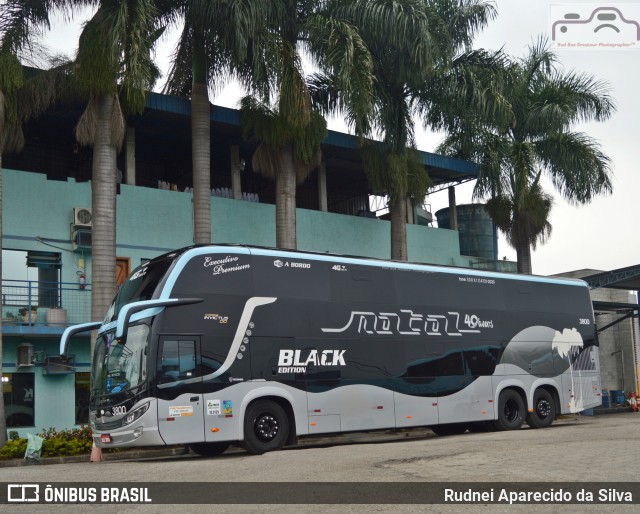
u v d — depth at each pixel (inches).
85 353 905.5
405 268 747.4
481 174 1178.0
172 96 948.6
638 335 1491.1
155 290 585.9
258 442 609.9
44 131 1016.2
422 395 725.3
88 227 912.3
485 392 784.3
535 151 1171.9
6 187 873.5
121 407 567.5
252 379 610.5
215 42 882.1
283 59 853.8
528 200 1159.6
